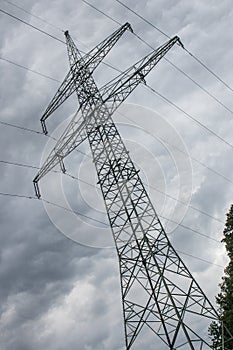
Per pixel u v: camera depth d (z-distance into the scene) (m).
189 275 19.98
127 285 20.36
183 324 17.69
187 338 17.31
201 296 19.53
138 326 19.05
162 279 19.09
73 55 29.78
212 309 19.52
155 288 19.30
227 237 31.23
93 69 28.38
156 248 20.72
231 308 28.14
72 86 28.92
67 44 30.56
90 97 27.09
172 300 18.39
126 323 19.47
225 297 28.95
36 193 27.44
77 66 29.12
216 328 26.12
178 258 20.45
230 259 30.14
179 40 27.41
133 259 20.83
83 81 28.03
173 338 17.75
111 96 26.39
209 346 17.61
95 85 27.47
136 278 20.20
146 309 19.12
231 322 25.77
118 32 27.86
